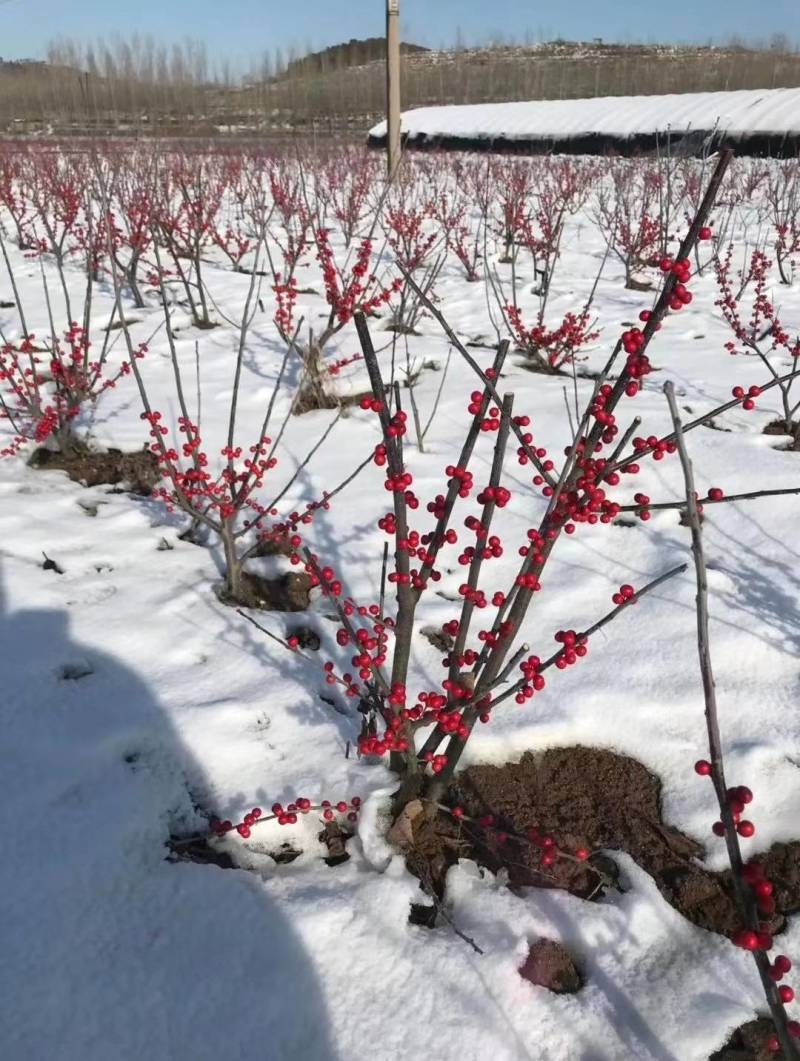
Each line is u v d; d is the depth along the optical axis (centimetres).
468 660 179
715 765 112
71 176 905
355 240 976
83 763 209
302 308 653
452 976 164
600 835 204
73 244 865
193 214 711
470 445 166
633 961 172
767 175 1191
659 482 369
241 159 1188
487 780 217
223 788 208
